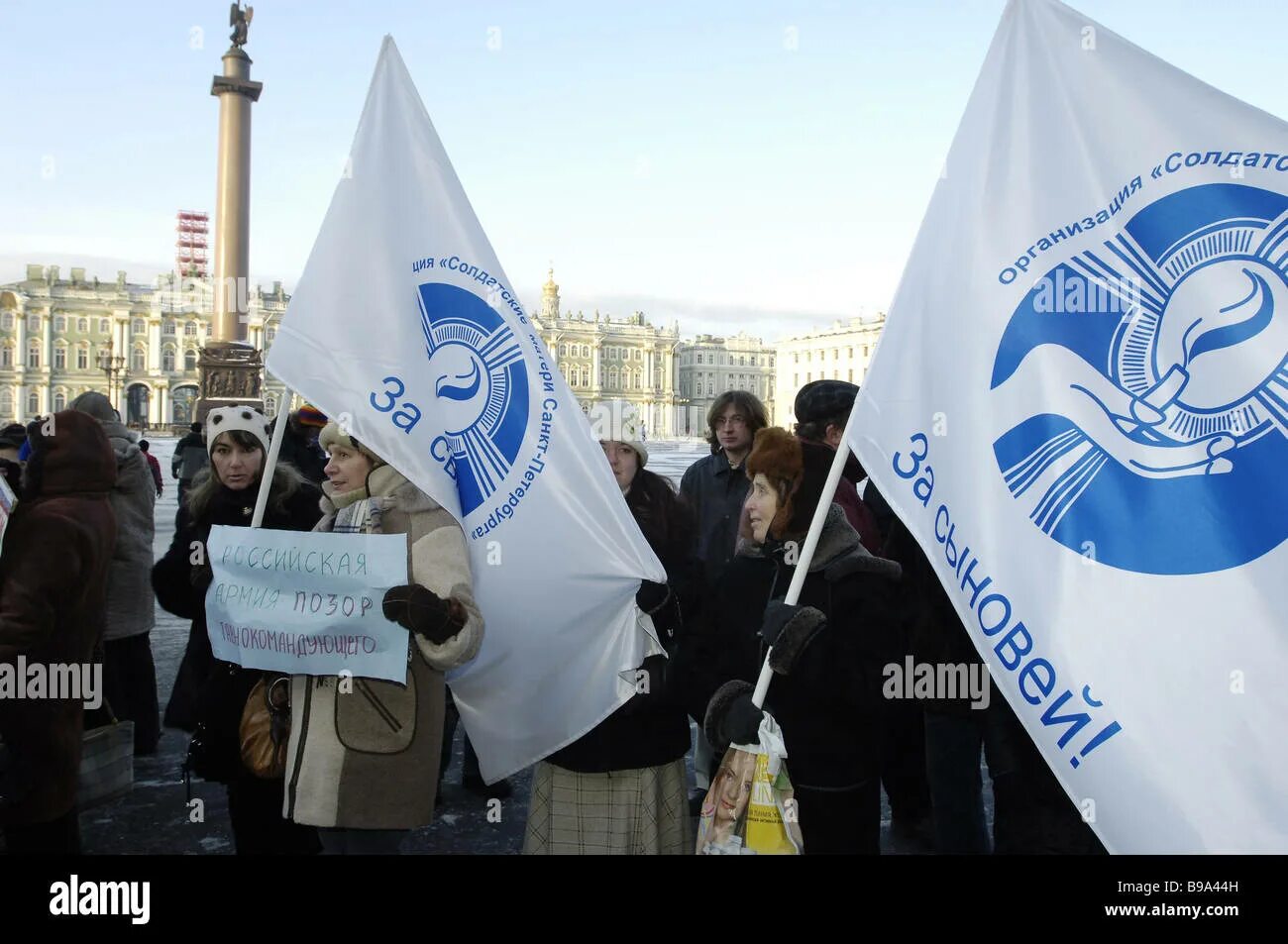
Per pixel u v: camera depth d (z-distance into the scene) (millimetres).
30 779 2709
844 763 2502
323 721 2523
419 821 2516
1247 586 1986
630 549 2875
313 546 2516
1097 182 2209
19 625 2592
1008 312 2238
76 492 2812
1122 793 2000
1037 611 2117
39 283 82562
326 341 2697
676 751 2859
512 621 2891
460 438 2852
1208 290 2096
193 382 87312
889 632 2480
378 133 2859
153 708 4797
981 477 2211
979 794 3211
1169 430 2086
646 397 103125
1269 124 2102
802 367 95125
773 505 2574
